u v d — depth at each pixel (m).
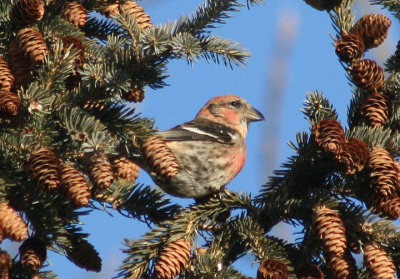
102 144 7.32
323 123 8.13
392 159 8.05
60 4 9.02
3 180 7.39
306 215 8.20
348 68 8.89
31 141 7.54
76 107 7.85
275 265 7.21
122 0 9.80
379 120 8.73
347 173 8.03
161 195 8.98
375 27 9.09
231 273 7.55
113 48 8.73
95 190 8.70
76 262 8.40
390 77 8.95
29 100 7.38
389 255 7.72
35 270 7.63
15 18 8.05
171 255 7.49
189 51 8.29
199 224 8.80
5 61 7.73
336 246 7.36
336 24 9.52
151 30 8.36
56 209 7.79
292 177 8.84
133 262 7.89
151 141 8.01
